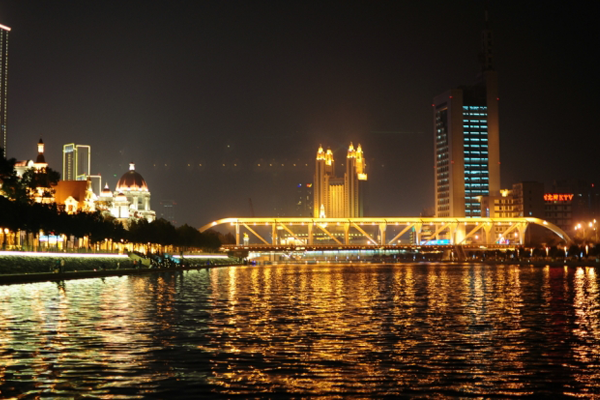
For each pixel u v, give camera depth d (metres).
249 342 50.72
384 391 35.88
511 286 124.75
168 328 58.50
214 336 53.78
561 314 70.94
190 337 53.12
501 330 57.66
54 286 116.56
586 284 130.75
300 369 40.94
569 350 47.31
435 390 36.12
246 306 81.00
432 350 47.25
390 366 41.81
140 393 35.34
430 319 66.12
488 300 90.44
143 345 49.16
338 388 36.47
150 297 94.56
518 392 35.75
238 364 42.34
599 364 42.44
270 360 43.59
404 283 139.25
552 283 135.38
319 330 57.50
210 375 39.31
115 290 108.62
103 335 54.06
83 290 107.06
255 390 36.00
